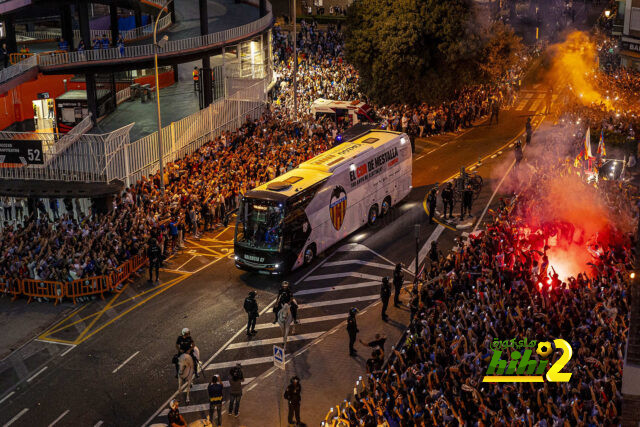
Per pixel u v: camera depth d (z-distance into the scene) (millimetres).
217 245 37000
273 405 23656
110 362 26203
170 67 67688
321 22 90188
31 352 26938
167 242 35594
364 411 20609
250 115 55750
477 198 42188
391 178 40312
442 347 22828
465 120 57969
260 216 32219
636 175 41406
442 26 53656
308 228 33500
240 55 62219
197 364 24391
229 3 76688
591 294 25125
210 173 41938
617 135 47312
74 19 74188
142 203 37531
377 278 32969
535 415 19531
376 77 55969
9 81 47219
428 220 39469
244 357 26516
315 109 57094
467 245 32250
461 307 25016
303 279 33000
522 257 29656
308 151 45719
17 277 30875
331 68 65312
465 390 20125
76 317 29609
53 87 58375
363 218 37969
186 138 47344
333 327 28625
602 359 21344
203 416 23047
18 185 38938
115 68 51875
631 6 64125
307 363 26078
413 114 55312
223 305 30469
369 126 55562
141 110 58188
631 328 15914
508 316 23922
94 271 31234
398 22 53781
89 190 38250
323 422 21109
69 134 42844
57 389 24562
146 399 23953
